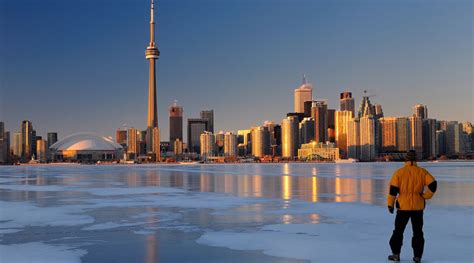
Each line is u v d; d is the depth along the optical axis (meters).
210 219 23.38
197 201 33.22
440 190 42.16
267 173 111.94
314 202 31.42
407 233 18.12
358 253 14.75
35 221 23.12
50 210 27.88
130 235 18.88
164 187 51.34
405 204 13.35
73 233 19.50
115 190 46.31
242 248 15.98
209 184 57.69
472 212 24.77
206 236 18.42
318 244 16.33
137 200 34.41
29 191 45.53
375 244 16.19
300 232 18.92
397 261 13.55
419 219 13.37
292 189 46.00
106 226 21.36
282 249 15.65
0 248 16.38
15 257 14.97
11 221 23.16
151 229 20.39
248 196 37.41
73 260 14.51
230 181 66.31
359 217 23.34
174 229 20.31
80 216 24.97
